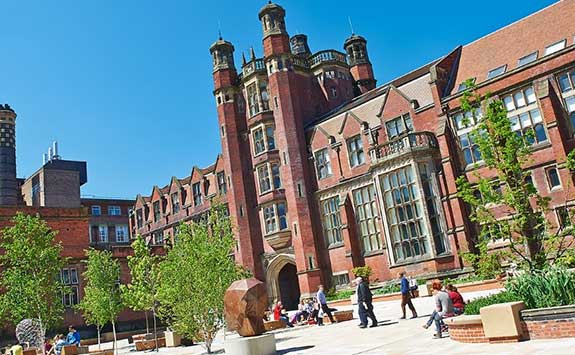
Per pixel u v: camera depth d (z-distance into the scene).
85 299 32.06
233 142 44.47
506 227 15.79
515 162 16.16
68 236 39.47
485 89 30.09
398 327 16.98
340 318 24.03
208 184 53.62
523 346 10.36
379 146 34.03
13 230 26.53
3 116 51.91
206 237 20.17
